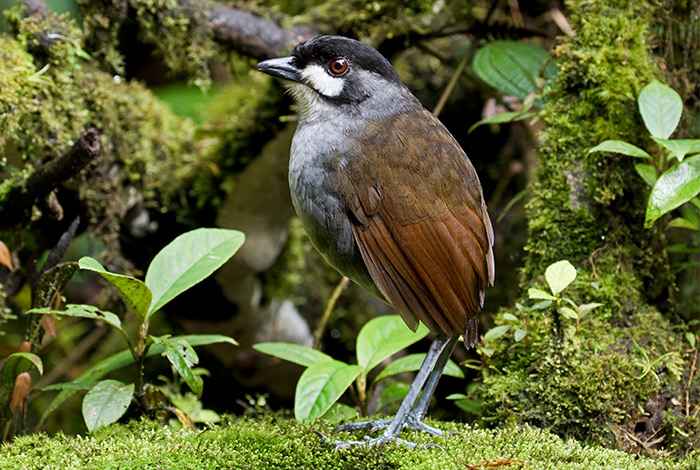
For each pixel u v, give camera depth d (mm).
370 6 9625
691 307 8391
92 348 12953
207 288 10648
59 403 7266
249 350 11406
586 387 6539
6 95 7691
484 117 11555
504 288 11695
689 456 5863
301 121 6691
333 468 5469
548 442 5727
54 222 9305
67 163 7652
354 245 6324
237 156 10375
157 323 12461
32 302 7457
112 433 6176
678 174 6340
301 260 11633
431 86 12164
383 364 11023
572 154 7531
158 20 9133
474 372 10727
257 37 9539
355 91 6508
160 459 5340
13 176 8125
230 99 12055
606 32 7621
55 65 8492
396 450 5641
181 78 14164
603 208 7426
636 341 6930
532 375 6789
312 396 6426
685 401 6730
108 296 9484
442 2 11078
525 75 8711
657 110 6898
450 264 6027
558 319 6613
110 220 9352
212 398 12477
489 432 6020
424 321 6145
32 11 8617
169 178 10109
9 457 5430
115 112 9414
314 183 6285
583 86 7629
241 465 5391
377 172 6082
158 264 6609
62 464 5301
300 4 11422
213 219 10633
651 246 7543
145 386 7008
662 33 7812
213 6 9430
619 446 6480
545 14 11102
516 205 12102
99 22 8953
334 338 12086
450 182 6094
